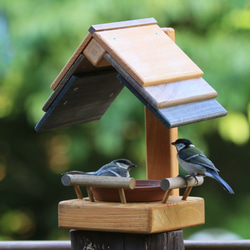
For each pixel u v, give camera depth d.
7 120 14.60
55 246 6.82
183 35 12.01
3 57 11.96
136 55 5.78
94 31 5.75
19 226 15.58
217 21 12.37
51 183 15.44
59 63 11.73
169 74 5.78
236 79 11.66
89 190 5.80
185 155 6.55
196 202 6.01
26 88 12.31
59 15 11.35
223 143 14.44
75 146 12.80
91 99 6.62
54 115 6.36
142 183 6.25
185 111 5.61
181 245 5.92
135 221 5.52
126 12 11.56
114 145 11.77
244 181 14.80
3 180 15.44
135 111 11.89
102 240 5.86
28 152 15.41
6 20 11.93
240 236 14.17
